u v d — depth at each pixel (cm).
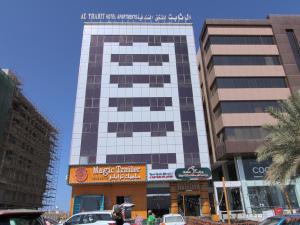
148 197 4688
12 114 4894
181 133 4172
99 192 3581
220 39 4647
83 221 1614
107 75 4497
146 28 4962
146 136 4109
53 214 4591
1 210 664
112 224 1550
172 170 3784
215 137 4447
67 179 3541
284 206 3628
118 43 4794
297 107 2041
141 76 4538
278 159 1961
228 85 4300
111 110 4244
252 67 4438
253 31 4738
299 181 3712
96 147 3972
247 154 3959
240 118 4094
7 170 4759
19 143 5209
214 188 3778
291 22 4838
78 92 4322
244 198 3712
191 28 5034
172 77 4575
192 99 4428
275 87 4328
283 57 4512
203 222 2230
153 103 4350
